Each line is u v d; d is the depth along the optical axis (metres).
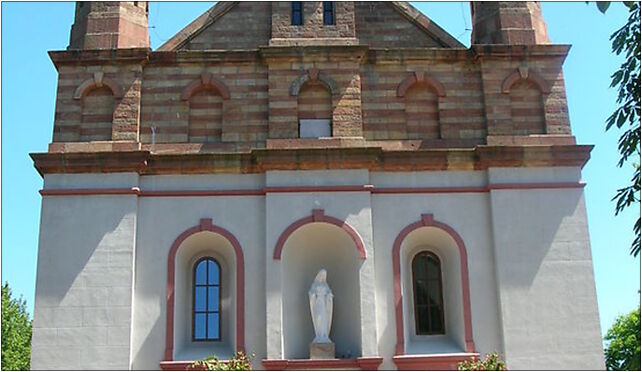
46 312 24.42
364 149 25.75
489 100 27.17
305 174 25.89
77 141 26.38
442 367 24.36
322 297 24.98
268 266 24.92
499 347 24.78
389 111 27.19
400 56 27.61
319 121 26.86
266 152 25.66
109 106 26.86
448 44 28.47
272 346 24.19
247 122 26.89
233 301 25.30
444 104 27.31
